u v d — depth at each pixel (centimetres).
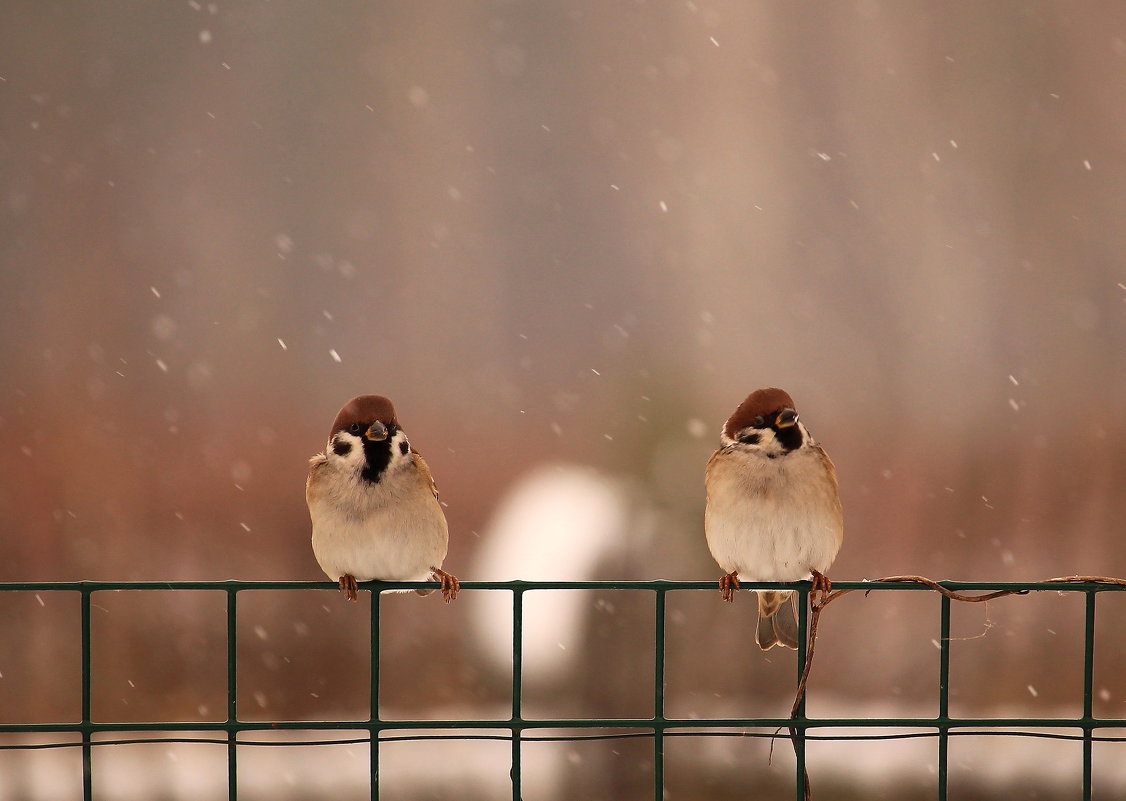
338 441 495
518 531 945
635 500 825
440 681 1028
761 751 828
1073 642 1106
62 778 863
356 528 489
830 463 512
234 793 365
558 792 793
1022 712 992
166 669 1049
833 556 512
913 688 1048
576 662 788
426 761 884
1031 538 1388
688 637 832
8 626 1105
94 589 366
